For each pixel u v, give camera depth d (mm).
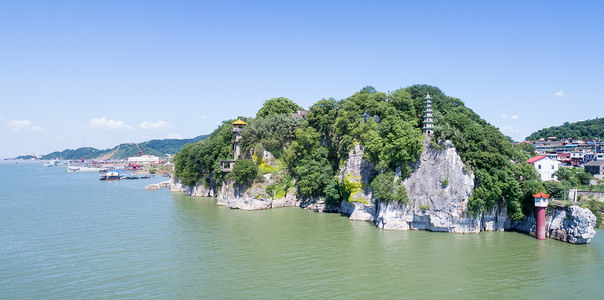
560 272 58469
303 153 120188
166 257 66875
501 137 83750
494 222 81938
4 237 80625
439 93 109875
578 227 71250
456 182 79688
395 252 68438
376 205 92625
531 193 79188
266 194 115875
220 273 59094
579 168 137250
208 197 144125
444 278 56469
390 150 85875
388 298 50031
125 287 53688
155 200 136250
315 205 111562
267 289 52938
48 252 69875
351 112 106688
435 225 81188
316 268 61000
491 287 53375
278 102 150375
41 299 49844
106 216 104062
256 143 121500
